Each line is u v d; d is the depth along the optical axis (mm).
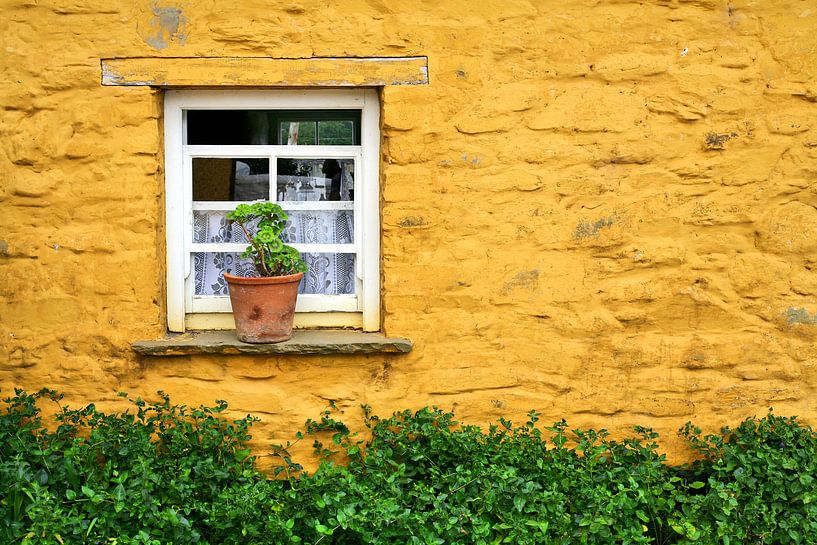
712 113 5031
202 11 4824
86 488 4098
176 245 5078
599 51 4988
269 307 4824
